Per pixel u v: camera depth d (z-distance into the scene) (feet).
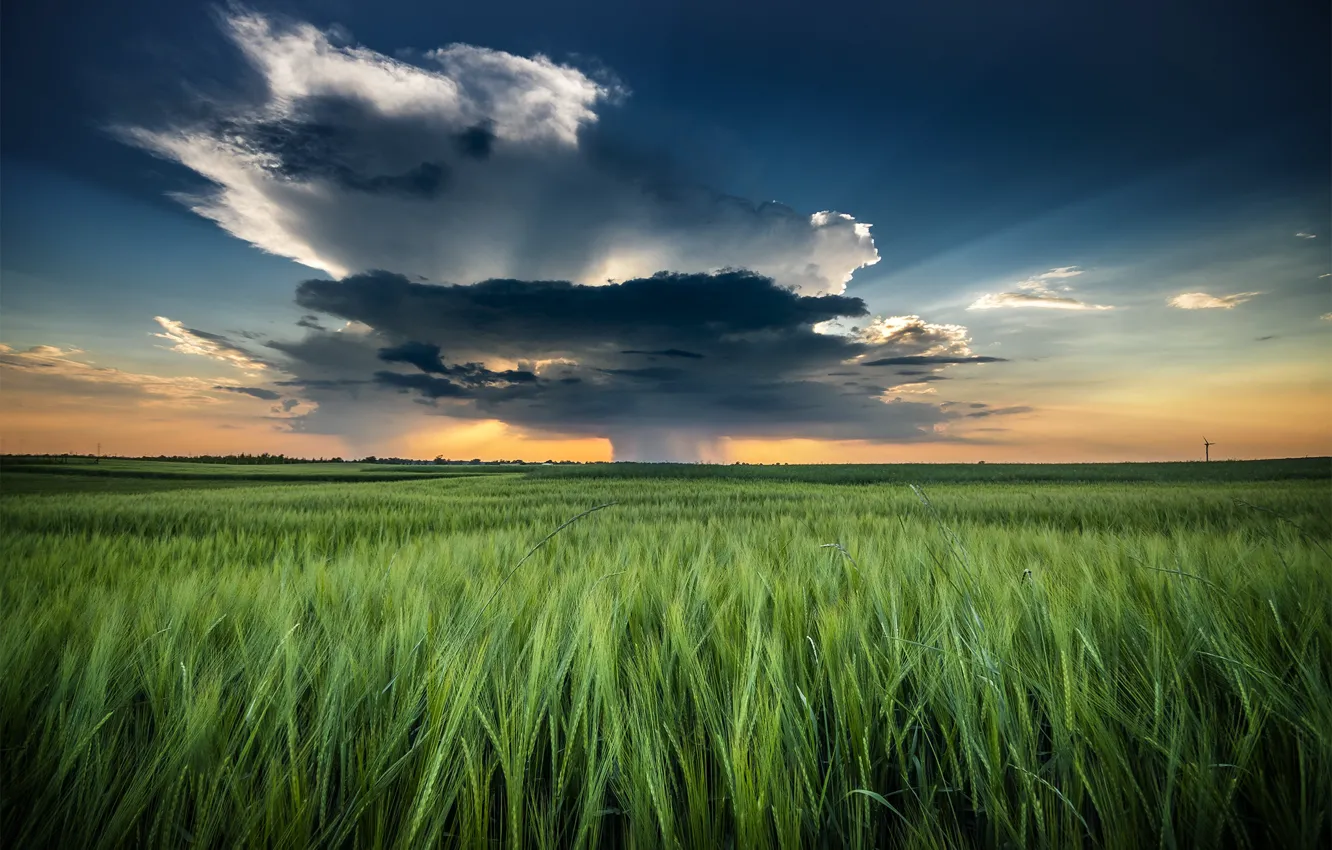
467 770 4.40
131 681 6.14
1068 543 15.46
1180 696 5.40
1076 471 139.23
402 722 5.05
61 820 4.80
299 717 5.69
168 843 4.28
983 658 5.66
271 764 4.65
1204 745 4.75
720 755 4.81
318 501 50.26
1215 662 6.20
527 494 63.21
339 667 5.70
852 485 89.51
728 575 10.23
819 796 4.84
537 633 6.13
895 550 13.06
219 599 9.09
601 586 8.64
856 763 5.04
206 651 6.97
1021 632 6.96
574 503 47.67
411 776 4.90
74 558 17.21
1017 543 15.83
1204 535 16.10
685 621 7.48
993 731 4.90
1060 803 4.81
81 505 45.19
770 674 5.56
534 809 4.67
